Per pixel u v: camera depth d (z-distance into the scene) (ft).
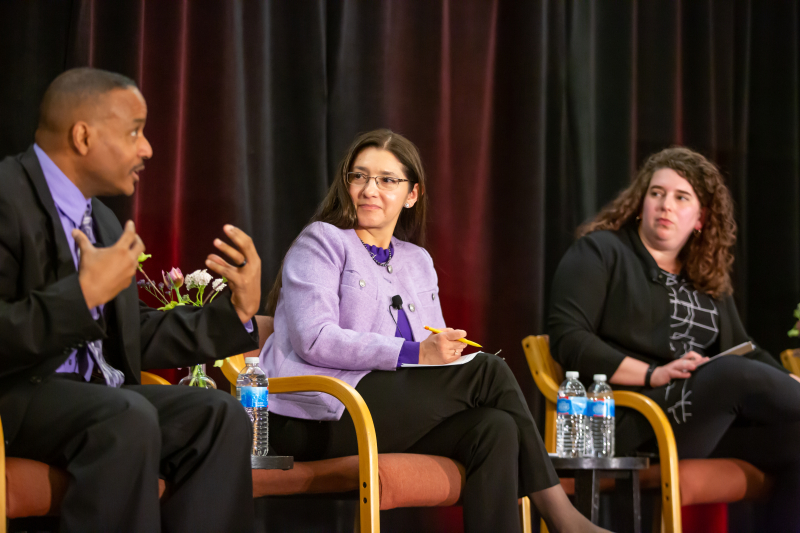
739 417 21.15
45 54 21.75
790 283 29.35
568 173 27.73
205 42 23.56
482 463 14.88
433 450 15.61
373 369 15.76
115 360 13.58
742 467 20.35
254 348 13.78
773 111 30.14
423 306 18.01
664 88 28.91
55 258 12.20
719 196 22.11
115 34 22.33
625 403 19.58
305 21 24.61
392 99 25.22
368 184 17.87
